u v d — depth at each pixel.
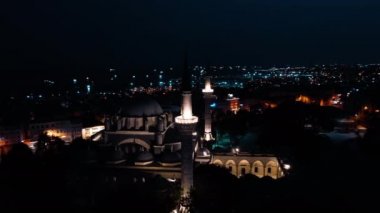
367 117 183.75
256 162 108.44
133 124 100.81
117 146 98.62
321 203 68.25
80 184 87.81
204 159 99.06
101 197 79.38
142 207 69.12
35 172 91.44
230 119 159.75
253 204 70.75
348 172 90.38
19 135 155.88
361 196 71.81
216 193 74.12
